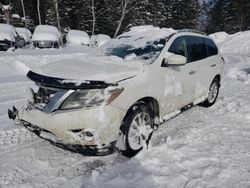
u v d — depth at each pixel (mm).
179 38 5500
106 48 5578
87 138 3740
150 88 4484
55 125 3773
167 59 4895
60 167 4059
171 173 3754
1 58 11953
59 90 3857
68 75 4008
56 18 35750
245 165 3967
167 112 5098
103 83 3824
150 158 4117
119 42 5621
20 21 35844
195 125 5613
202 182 3541
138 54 5078
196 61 5910
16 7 39188
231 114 6270
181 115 6258
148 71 4570
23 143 4789
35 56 13180
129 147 4195
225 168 3863
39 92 4160
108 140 3855
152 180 3596
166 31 5602
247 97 7723
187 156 4203
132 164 4027
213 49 6855
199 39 6266
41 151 4516
